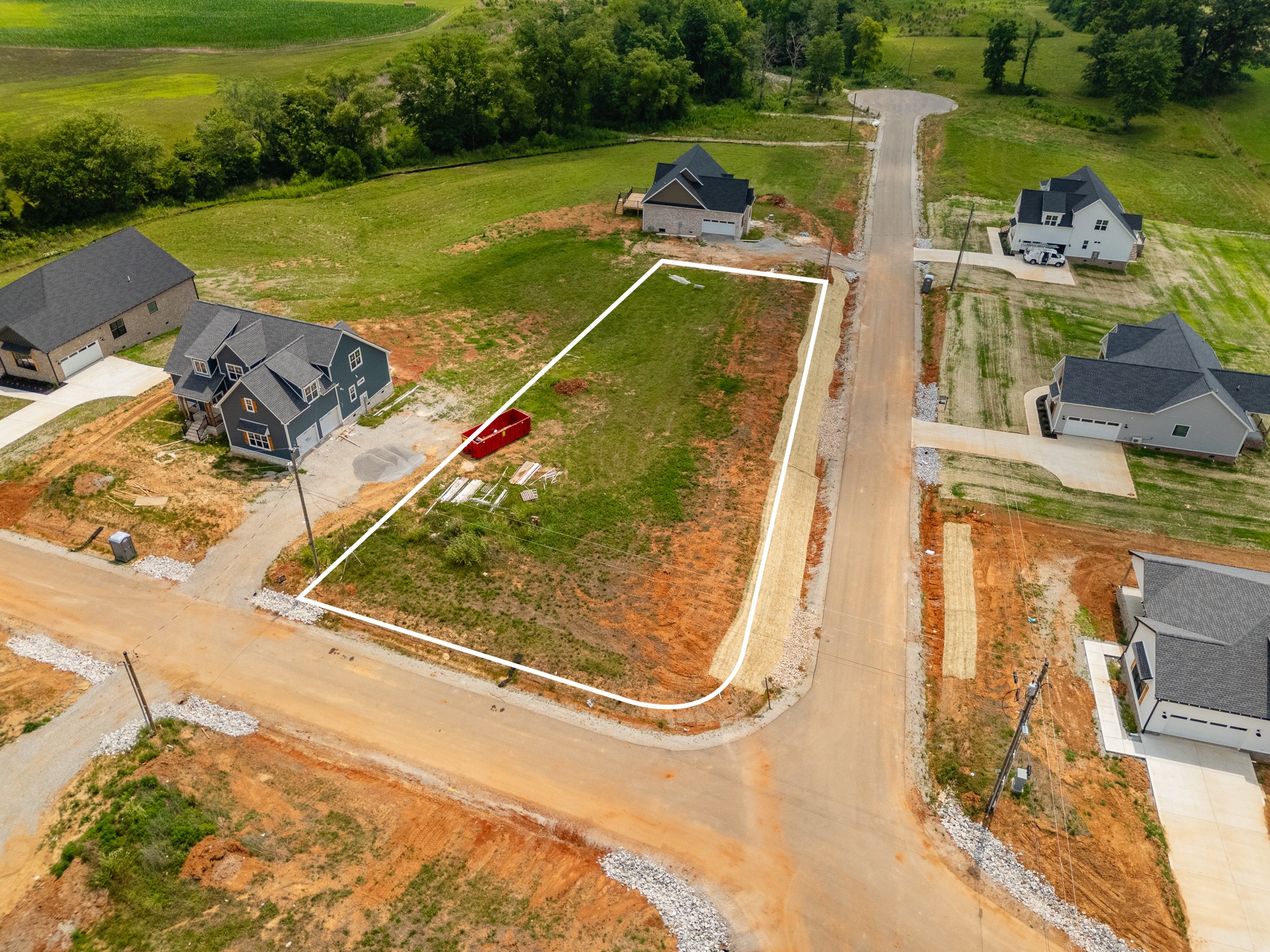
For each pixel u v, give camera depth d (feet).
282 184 294.87
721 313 213.87
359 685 115.24
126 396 173.27
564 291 223.10
